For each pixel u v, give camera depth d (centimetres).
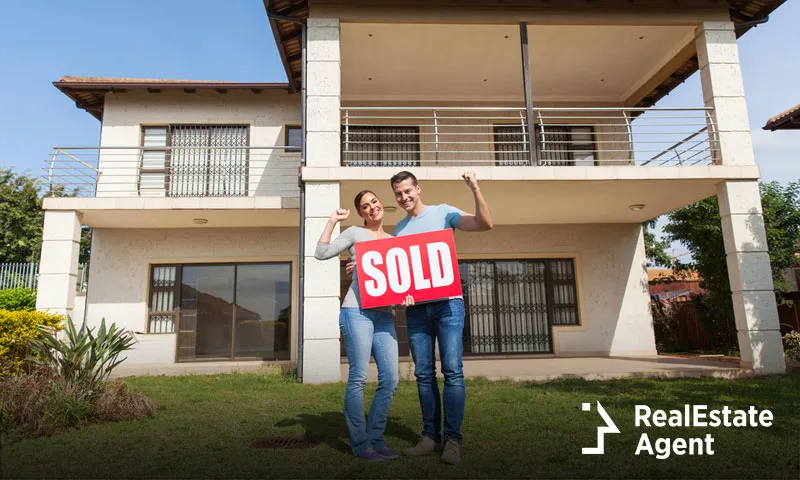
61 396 446
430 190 852
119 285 1070
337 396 597
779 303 1189
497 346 1136
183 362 1070
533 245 1157
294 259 1109
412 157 1159
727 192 821
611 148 1177
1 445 374
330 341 754
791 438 381
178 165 1116
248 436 398
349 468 307
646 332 1134
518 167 809
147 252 1088
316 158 801
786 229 1195
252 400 577
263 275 1119
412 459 325
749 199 820
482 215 323
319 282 767
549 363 960
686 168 815
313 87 822
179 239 1098
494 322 1145
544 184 831
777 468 311
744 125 847
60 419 426
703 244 1188
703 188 873
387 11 854
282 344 1096
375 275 331
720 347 1296
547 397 567
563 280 1167
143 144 1121
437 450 342
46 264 898
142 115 1121
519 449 351
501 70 1071
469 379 732
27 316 684
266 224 1078
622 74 1099
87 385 479
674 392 591
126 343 569
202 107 1134
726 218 823
